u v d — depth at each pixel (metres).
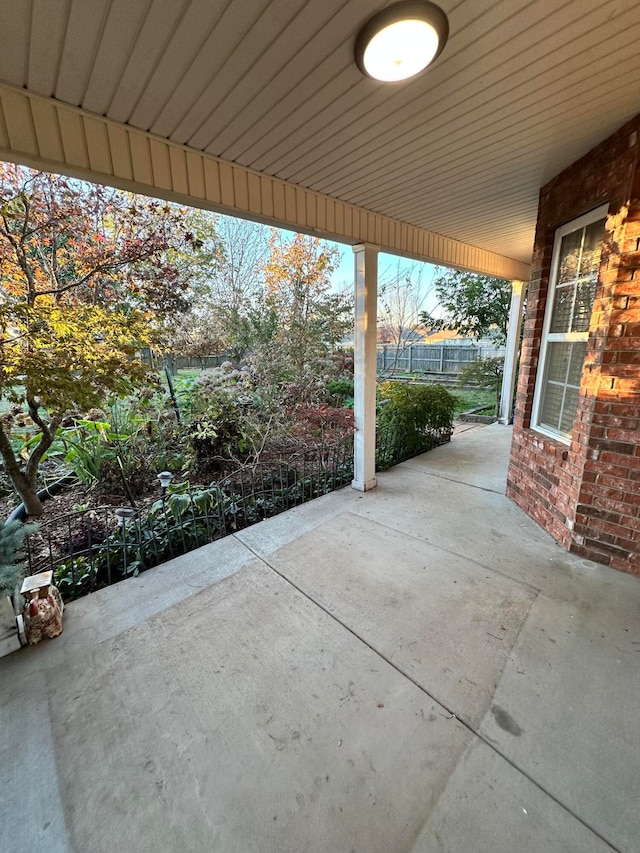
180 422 4.47
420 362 9.73
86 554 2.61
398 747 1.39
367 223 3.34
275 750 1.39
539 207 3.08
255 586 2.32
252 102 1.73
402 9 1.22
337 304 6.51
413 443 4.96
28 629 1.87
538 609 2.07
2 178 3.38
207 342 6.05
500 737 1.41
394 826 1.16
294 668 1.74
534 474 3.12
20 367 2.50
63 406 2.75
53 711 1.55
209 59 1.45
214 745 1.41
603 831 1.13
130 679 1.69
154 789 1.28
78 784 1.29
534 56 1.48
